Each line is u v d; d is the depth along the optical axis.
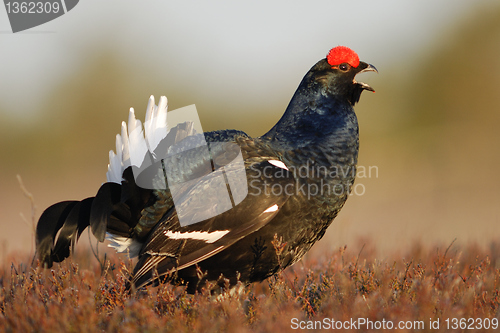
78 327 8.54
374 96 54.66
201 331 8.70
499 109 50.12
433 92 52.56
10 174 48.28
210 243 10.38
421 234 18.48
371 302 9.56
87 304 9.02
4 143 56.06
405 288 10.47
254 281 11.48
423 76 54.19
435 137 46.34
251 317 9.73
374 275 11.37
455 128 47.81
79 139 58.97
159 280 10.42
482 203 30.44
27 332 8.63
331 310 9.58
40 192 39.22
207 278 11.08
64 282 10.70
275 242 10.31
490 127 47.06
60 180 44.28
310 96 12.01
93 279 11.43
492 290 10.88
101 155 56.16
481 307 10.10
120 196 11.36
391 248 17.86
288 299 10.14
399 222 26.88
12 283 11.23
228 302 9.75
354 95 12.37
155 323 8.77
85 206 12.62
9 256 15.46
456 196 32.50
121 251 11.64
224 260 10.77
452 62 53.75
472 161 40.09
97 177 44.91
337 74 12.02
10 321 8.84
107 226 11.59
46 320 8.65
